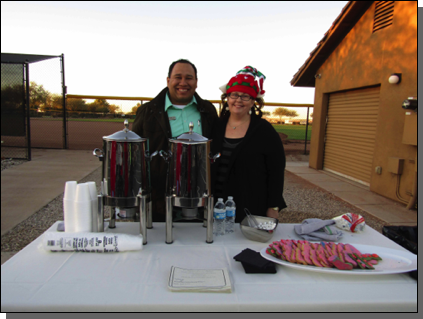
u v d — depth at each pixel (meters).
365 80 5.47
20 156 7.59
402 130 4.57
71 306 0.87
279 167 1.77
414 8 4.31
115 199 1.22
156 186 1.92
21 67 7.50
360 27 5.59
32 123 11.97
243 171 1.79
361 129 5.94
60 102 9.80
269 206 1.78
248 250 1.18
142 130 1.98
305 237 1.40
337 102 6.83
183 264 1.13
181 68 1.79
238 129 1.83
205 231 1.48
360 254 1.16
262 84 1.79
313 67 7.42
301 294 0.95
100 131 10.83
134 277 1.02
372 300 0.92
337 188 5.51
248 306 0.89
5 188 4.73
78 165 6.69
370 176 5.68
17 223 3.35
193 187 1.24
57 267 1.08
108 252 1.20
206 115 1.98
